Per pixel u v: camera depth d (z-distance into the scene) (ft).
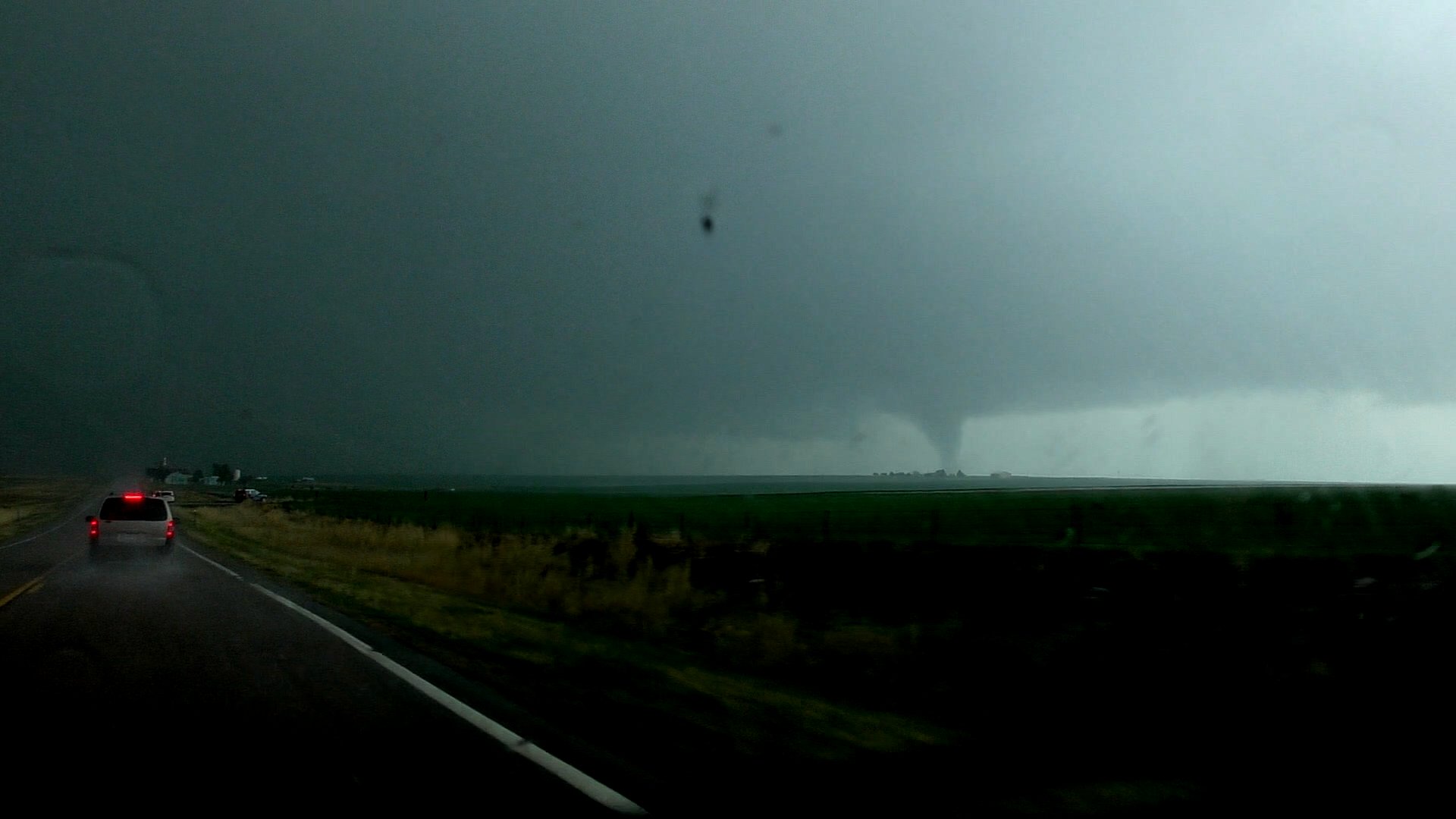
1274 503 183.62
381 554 103.65
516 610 59.57
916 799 21.98
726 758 25.26
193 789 21.43
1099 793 22.54
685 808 20.75
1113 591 56.34
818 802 21.53
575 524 159.94
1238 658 36.81
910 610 57.67
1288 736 27.22
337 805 20.52
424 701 30.63
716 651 47.34
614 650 44.09
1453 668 31.55
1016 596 58.18
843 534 121.90
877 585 66.54
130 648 39.88
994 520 150.61
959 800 21.90
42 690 31.58
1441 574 57.67
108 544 81.61
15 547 107.04
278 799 20.80
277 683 33.09
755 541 95.14
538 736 26.50
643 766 24.03
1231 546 95.30
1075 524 99.35
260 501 292.40
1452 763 23.76
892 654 43.62
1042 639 45.01
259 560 90.84
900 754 26.35
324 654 38.99
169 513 84.48
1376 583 53.42
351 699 30.78
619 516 184.03
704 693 34.35
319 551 106.42
